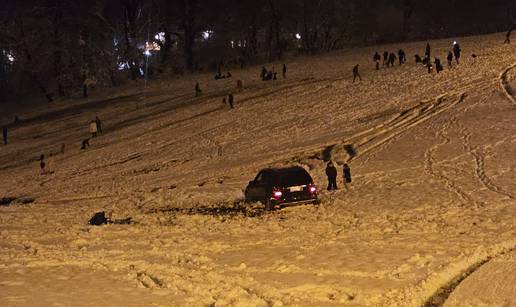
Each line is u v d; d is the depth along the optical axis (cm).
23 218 3475
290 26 12862
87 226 3030
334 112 6344
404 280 1662
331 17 12738
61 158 6288
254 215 3150
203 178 4591
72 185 4981
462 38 10562
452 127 4950
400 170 3984
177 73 11556
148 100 8881
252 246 2283
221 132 6300
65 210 3809
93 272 1936
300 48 12794
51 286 1744
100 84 11375
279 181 3183
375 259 1925
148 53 12175
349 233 2423
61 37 11238
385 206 3041
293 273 1825
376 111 6019
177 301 1544
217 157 5306
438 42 10456
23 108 11181
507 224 2366
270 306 1498
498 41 9188
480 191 3180
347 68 8994
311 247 2181
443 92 6247
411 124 5297
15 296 1628
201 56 13400
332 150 4894
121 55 11644
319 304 1499
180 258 2114
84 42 11138
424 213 2786
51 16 11225
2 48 11475
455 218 2580
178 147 5947
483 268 1755
